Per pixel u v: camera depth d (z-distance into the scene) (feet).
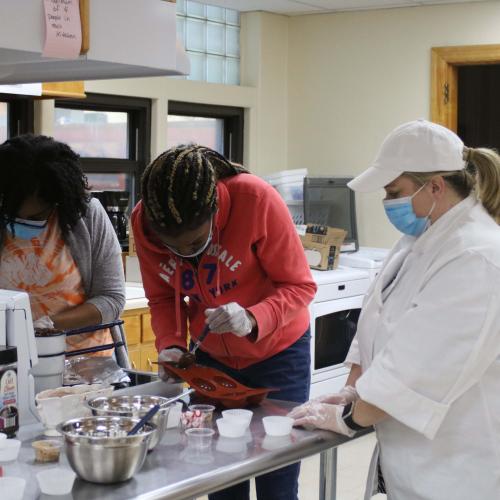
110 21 6.57
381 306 6.88
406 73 18.40
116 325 8.65
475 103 18.72
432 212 6.50
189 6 17.74
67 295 8.57
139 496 5.24
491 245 6.15
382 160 6.55
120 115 16.97
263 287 7.65
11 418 6.40
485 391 6.28
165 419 6.15
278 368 7.85
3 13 5.92
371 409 6.32
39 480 5.32
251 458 5.93
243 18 18.99
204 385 7.15
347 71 19.04
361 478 14.02
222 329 6.93
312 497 13.11
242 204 7.32
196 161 6.79
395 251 7.18
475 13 17.61
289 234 7.42
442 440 6.35
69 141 16.10
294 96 19.72
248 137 19.08
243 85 19.10
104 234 8.78
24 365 6.73
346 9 18.63
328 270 16.83
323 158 19.52
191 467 5.76
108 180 16.76
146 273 8.04
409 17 18.26
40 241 8.40
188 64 7.45
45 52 6.17
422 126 6.48
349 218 18.60
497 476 6.24
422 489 6.42
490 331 6.03
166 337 7.85
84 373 7.77
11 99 14.57
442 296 6.11
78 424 6.05
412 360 6.10
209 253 7.48
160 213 6.71
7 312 6.61
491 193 6.48
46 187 8.19
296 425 6.65
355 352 7.61
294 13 19.19
